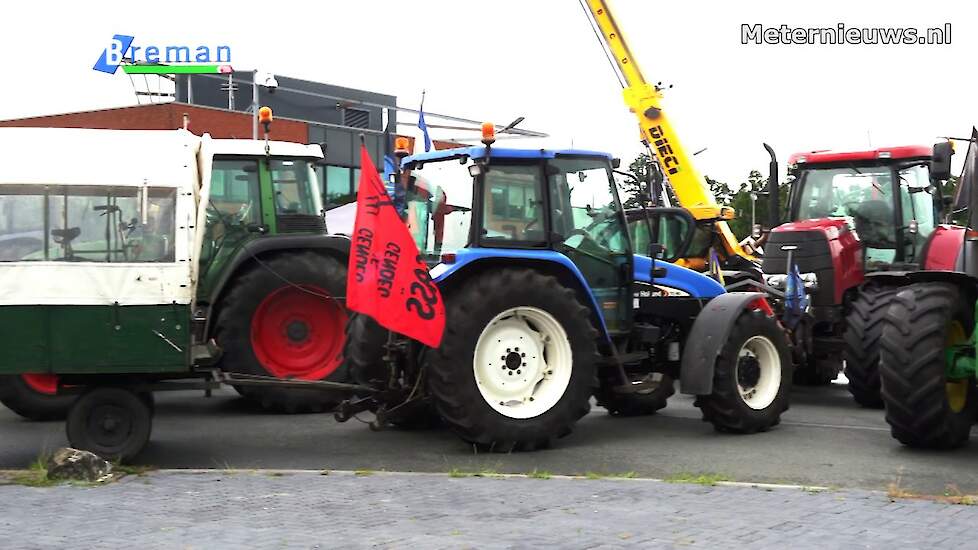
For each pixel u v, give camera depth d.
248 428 10.08
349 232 15.84
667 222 15.49
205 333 9.95
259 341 11.03
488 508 6.26
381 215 8.08
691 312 10.34
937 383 7.90
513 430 8.52
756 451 8.63
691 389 9.34
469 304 8.43
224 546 5.31
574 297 8.77
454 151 9.02
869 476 7.52
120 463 7.88
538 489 6.88
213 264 11.18
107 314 7.74
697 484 7.07
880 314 10.83
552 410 8.65
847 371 11.07
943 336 7.93
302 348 11.19
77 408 7.82
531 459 8.33
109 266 7.75
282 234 11.41
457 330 8.38
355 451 8.75
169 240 7.90
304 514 6.09
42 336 7.64
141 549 5.25
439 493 6.74
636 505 6.35
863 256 11.92
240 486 7.01
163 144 8.05
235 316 10.86
